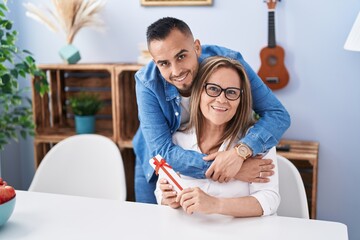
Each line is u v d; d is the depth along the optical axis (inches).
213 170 57.6
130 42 106.2
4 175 110.6
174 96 62.2
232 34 100.4
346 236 49.4
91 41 108.3
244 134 62.0
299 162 100.5
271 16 95.5
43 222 53.1
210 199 53.8
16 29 111.3
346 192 100.0
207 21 101.2
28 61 91.5
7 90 91.0
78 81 109.5
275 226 51.8
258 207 54.5
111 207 57.2
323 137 99.3
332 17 94.7
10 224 52.6
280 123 63.0
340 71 96.2
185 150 60.2
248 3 98.4
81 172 78.4
